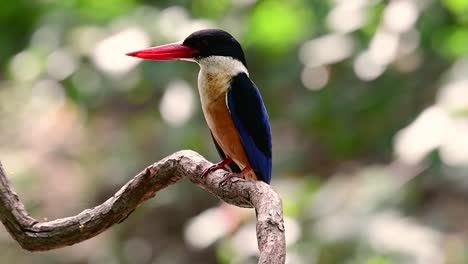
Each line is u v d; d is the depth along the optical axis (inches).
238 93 290.5
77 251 606.2
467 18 393.4
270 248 175.6
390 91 432.1
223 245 398.6
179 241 573.9
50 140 674.8
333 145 469.7
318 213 371.2
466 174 401.7
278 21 414.6
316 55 411.5
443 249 381.4
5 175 231.9
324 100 443.8
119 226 597.0
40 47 430.6
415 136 331.6
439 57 422.3
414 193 391.5
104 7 429.4
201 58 291.6
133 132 554.6
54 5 439.8
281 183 409.7
